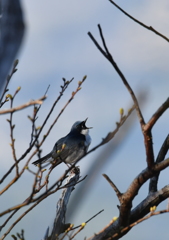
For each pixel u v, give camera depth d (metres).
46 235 8.74
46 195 8.20
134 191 7.52
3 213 7.22
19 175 7.81
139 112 6.82
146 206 8.77
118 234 7.46
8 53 3.89
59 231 8.41
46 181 8.70
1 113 5.34
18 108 5.31
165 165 7.07
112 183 7.72
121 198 7.71
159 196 8.73
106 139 6.38
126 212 7.83
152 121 6.79
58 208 9.20
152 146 7.04
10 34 3.89
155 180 8.97
